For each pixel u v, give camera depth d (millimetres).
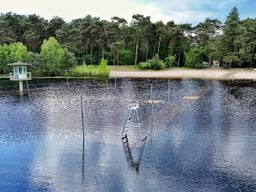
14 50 116062
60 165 27859
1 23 144625
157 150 31297
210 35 148375
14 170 26859
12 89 79562
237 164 27781
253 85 88625
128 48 151875
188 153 30406
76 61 132875
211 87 83062
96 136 36188
